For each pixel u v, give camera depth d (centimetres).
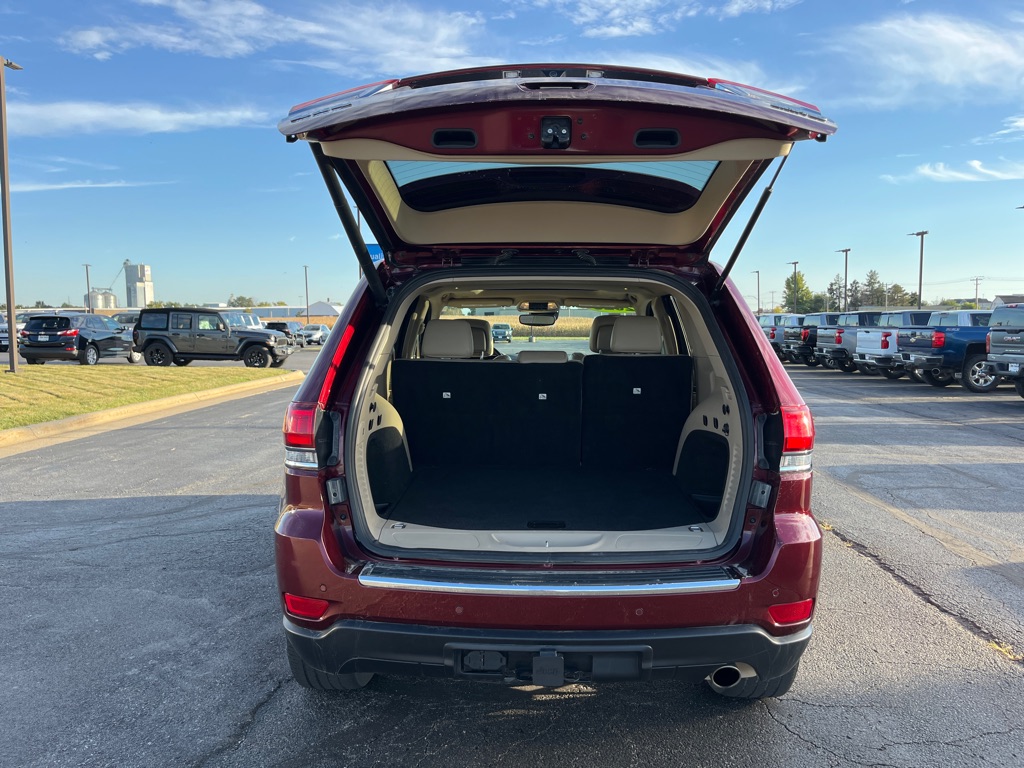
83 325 2111
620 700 288
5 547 477
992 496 594
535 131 203
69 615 370
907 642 336
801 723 271
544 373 384
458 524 291
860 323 2045
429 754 253
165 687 300
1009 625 354
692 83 224
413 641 220
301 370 2041
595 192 272
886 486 629
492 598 216
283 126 200
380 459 300
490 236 285
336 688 281
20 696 293
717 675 249
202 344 2119
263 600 389
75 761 249
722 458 298
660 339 389
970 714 276
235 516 549
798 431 231
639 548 242
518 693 294
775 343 2434
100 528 520
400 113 196
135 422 1068
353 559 233
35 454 810
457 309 498
